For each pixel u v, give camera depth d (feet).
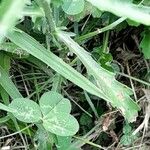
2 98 0.35
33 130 0.36
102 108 0.40
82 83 0.32
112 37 0.41
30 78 0.38
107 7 0.27
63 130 0.30
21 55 0.35
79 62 0.37
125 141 0.40
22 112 0.30
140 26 0.40
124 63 0.42
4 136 0.35
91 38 0.40
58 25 0.34
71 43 0.33
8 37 0.31
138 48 0.41
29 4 0.28
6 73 0.34
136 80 0.41
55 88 0.36
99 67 0.34
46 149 0.35
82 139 0.37
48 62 0.32
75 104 0.40
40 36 0.36
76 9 0.31
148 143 0.42
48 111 0.31
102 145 0.41
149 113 0.41
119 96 0.34
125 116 0.35
